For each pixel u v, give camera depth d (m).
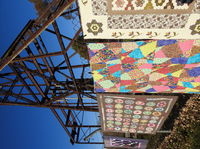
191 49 3.16
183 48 3.15
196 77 3.84
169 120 7.97
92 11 2.63
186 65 3.54
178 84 4.14
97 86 4.40
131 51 3.27
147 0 2.44
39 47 5.00
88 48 3.25
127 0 2.47
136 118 5.73
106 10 2.60
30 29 3.99
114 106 5.17
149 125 6.08
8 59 3.62
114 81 4.14
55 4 3.22
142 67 3.67
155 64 3.56
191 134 6.04
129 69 3.74
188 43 3.04
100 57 3.46
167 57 3.37
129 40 3.17
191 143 5.81
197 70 3.65
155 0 2.43
